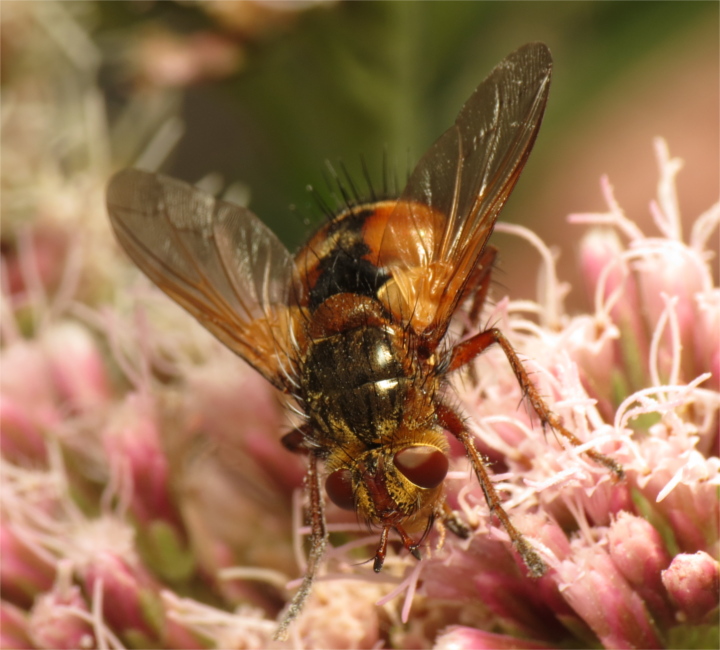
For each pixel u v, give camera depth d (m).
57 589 0.12
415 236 0.11
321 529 0.11
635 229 0.12
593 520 0.11
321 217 0.12
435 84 0.14
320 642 0.12
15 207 0.14
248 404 0.12
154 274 0.12
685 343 0.11
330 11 0.13
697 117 0.20
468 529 0.11
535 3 0.14
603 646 0.11
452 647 0.11
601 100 0.15
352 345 0.11
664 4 0.14
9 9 0.14
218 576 0.12
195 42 0.14
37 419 0.13
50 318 0.13
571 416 0.11
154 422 0.12
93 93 0.14
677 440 0.11
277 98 0.14
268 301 0.12
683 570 0.11
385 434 0.11
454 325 0.12
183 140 0.17
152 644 0.12
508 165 0.11
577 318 0.11
